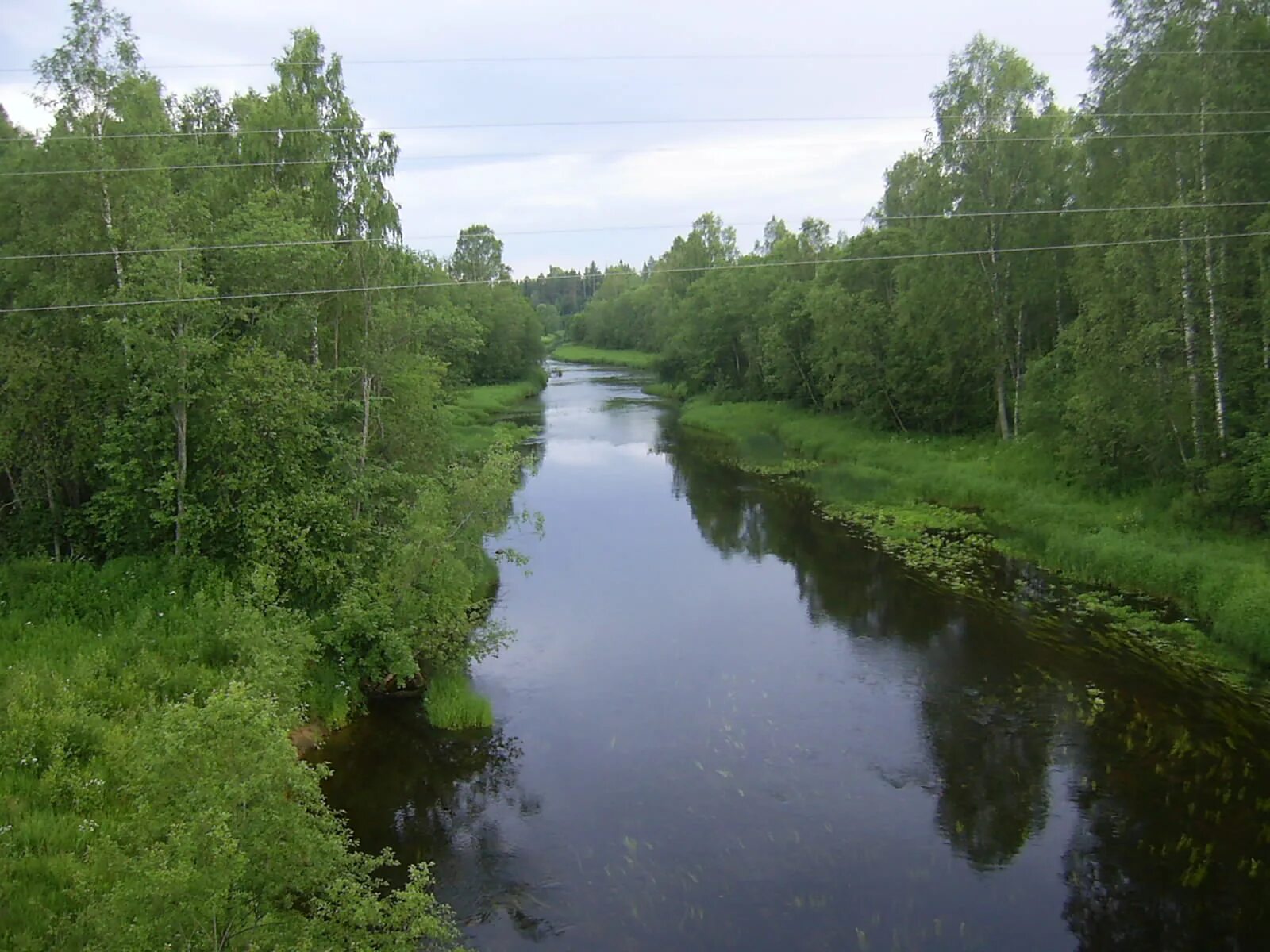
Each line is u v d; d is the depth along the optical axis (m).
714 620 19.00
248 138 20.45
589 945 9.18
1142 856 10.48
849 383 41.16
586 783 12.40
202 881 5.96
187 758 6.66
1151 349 21.31
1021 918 9.54
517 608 19.98
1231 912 9.52
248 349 17.19
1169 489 22.62
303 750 13.05
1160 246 21.11
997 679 15.42
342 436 18.45
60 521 17.27
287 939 6.75
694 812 11.65
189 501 16.25
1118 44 23.23
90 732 10.91
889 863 10.52
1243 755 12.56
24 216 17.23
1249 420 20.41
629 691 15.38
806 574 22.03
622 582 21.84
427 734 13.80
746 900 9.89
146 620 13.97
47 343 16.41
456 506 16.52
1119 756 12.69
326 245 17.88
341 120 19.83
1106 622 17.77
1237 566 17.73
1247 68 20.14
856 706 14.62
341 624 14.37
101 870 8.37
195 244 16.98
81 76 17.09
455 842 11.05
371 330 19.08
